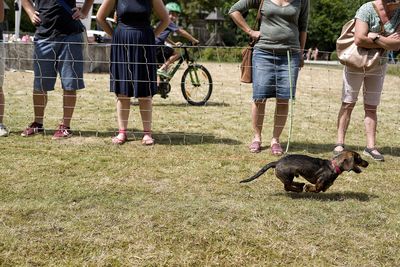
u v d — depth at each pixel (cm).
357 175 451
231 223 329
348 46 500
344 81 516
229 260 292
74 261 286
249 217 338
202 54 2345
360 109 887
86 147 513
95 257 289
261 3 501
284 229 325
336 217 346
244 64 523
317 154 527
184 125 661
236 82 1284
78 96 889
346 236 319
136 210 344
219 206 354
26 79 1080
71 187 389
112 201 362
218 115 750
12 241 298
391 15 482
